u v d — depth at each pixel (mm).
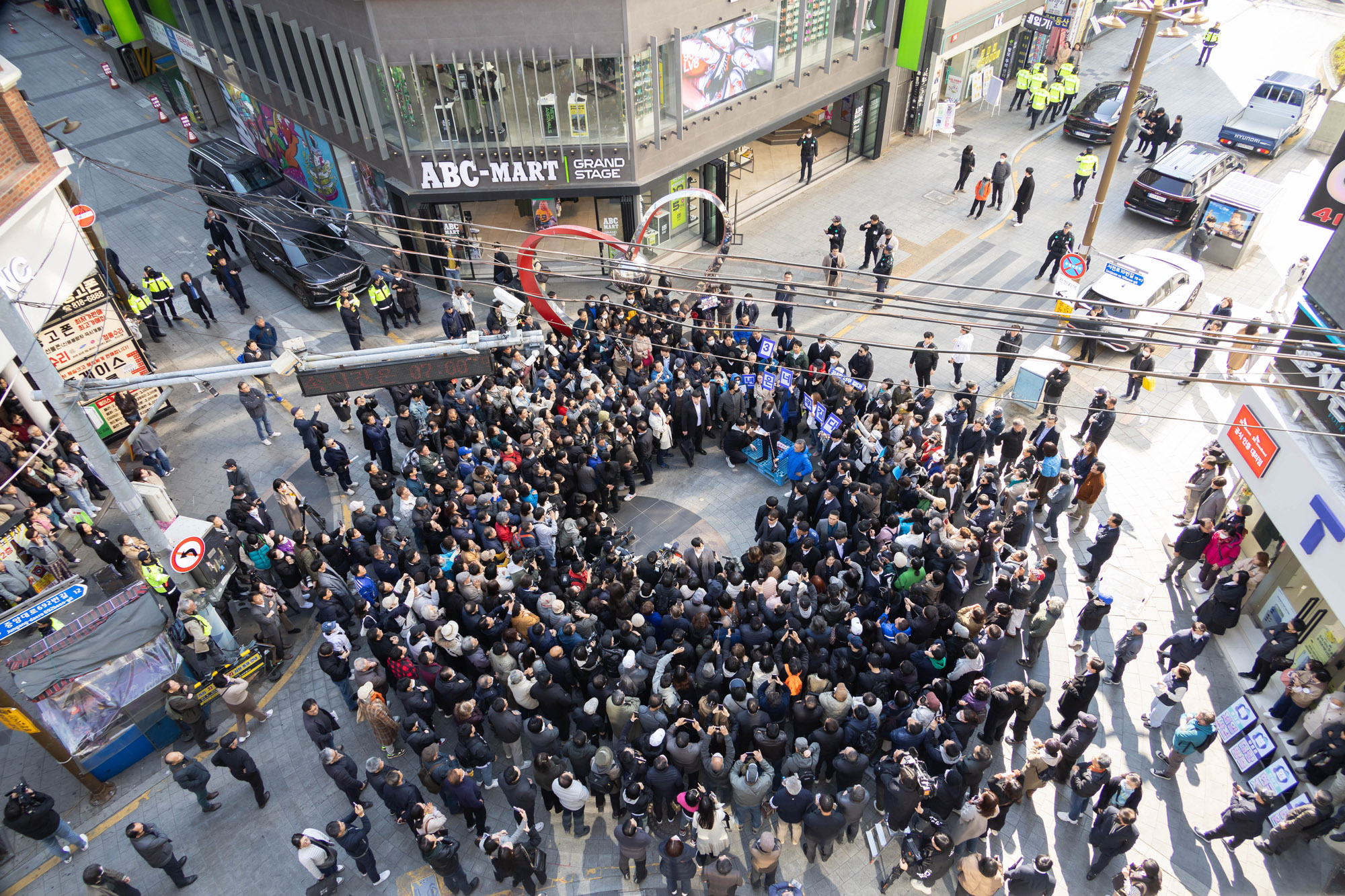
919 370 19016
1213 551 14789
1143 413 16469
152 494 14109
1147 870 9922
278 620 14812
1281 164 27938
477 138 21625
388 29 19688
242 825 12453
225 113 32156
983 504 14875
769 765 11328
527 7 19453
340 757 11336
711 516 17281
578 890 11539
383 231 24781
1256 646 14312
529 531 14789
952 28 27953
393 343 22344
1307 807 11055
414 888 11656
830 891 11422
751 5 22234
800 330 22203
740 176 28469
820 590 13391
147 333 22422
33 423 18125
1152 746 13117
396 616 13484
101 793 12922
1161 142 27844
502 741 12141
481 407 17719
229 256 25125
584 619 12773
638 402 17406
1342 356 12797
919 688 12156
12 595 15297
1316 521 12344
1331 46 34531
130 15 32281
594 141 21594
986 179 25375
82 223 17984
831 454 16312
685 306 22297
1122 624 14961
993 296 22875
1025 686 13023
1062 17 31328
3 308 10477
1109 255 24359
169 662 13133
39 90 35656
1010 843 11891
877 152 29391
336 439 19578
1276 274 23266
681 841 10516
